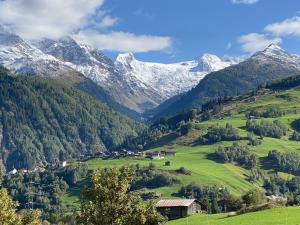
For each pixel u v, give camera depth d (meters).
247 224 95.19
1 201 51.72
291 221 91.75
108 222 51.34
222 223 103.44
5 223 50.62
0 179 77.12
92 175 53.25
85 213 52.22
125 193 53.47
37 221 55.19
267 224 91.56
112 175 53.16
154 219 52.97
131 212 51.97
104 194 52.22
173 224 119.38
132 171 55.16
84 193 53.25
